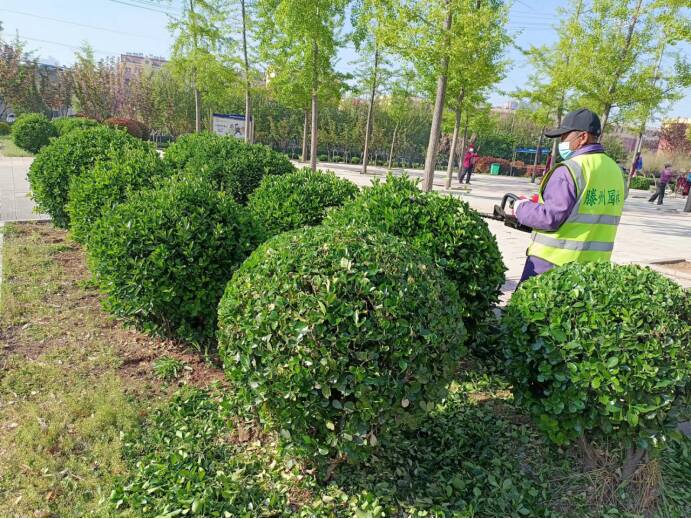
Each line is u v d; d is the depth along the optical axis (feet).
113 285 12.96
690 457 10.87
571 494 9.55
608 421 8.68
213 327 13.71
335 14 58.13
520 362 9.60
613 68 43.70
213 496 9.02
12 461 9.58
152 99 135.95
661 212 59.67
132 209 13.35
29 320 15.64
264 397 8.23
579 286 9.21
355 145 142.72
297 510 8.99
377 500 9.07
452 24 39.75
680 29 38.42
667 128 136.15
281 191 18.58
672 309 8.77
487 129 97.91
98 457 9.91
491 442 10.96
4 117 153.38
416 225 12.69
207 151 27.71
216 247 13.15
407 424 8.86
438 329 8.44
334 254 8.61
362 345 7.85
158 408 11.57
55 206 25.02
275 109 142.51
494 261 13.01
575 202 10.89
